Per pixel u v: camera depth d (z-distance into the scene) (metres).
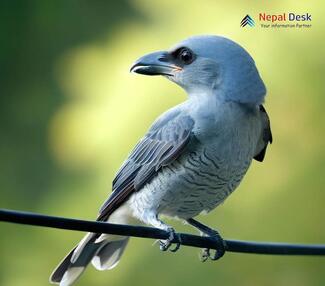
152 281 13.59
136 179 10.79
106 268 11.32
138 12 15.01
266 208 13.47
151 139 10.79
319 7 13.57
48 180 15.66
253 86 10.52
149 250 13.60
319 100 13.59
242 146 10.53
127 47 14.58
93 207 13.97
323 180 13.56
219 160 10.46
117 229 9.52
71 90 16.30
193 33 14.05
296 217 13.48
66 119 15.12
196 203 10.73
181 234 10.40
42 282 14.60
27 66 17.19
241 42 13.60
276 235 13.43
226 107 10.48
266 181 13.55
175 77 10.84
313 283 13.77
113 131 13.93
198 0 14.06
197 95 10.75
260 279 13.76
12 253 14.70
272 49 13.55
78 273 11.23
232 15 13.71
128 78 14.30
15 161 16.45
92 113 14.41
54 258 14.52
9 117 16.98
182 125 10.52
